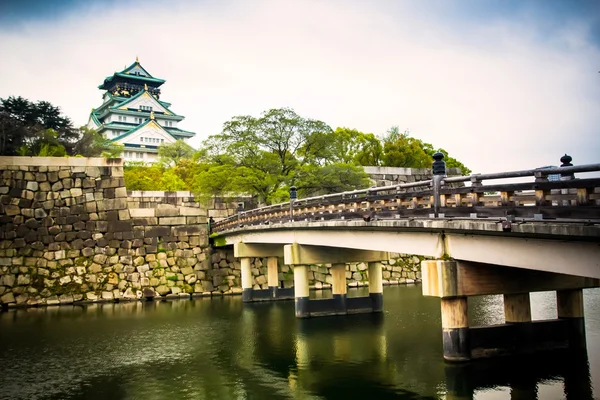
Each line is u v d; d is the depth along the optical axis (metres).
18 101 59.25
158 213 40.53
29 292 35.56
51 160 38.31
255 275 40.25
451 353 14.98
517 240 11.98
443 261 14.19
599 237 9.28
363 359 17.78
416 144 55.97
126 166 63.62
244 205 45.78
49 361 19.34
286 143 41.50
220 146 42.19
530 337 15.78
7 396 15.27
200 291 39.09
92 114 103.75
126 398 14.83
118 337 23.42
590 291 31.09
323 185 40.38
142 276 38.44
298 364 17.69
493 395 13.13
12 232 36.34
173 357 19.45
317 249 25.98
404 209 15.64
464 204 13.14
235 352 19.86
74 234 37.84
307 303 26.25
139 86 107.56
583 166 9.72
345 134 53.62
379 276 27.39
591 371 14.52
